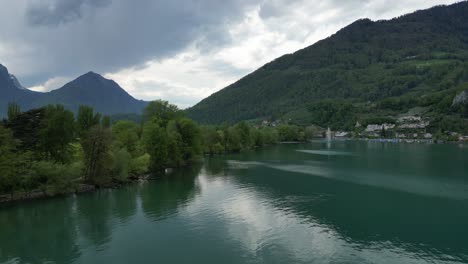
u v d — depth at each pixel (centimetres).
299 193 7238
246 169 10875
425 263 3809
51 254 4166
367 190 7462
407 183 8244
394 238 4562
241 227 5031
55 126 7725
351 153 16400
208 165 11938
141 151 10088
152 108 12775
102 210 6053
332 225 5094
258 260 3884
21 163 7044
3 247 4409
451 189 7494
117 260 3944
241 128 18775
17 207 6309
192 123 12194
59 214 5834
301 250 4166
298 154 16075
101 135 8125
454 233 4722
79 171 7669
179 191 7562
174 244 4394
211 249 4216
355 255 4016
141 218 5541
